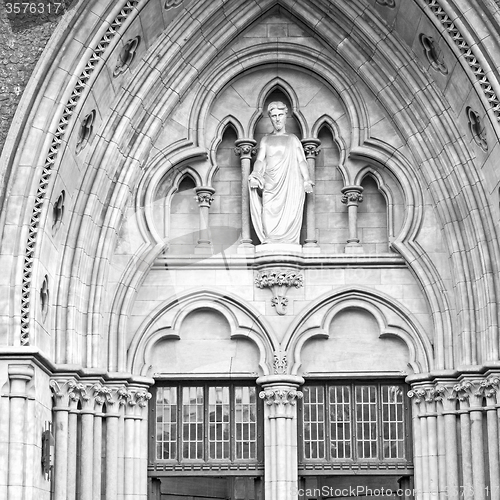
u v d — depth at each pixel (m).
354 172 22.66
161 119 22.09
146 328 22.09
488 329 20.95
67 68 19.83
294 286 22.27
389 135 22.47
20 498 18.72
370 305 22.30
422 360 21.92
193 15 21.78
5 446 18.81
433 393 21.64
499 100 20.06
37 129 19.58
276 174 22.44
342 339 22.31
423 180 22.20
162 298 22.30
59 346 20.69
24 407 19.02
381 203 22.84
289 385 21.88
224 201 22.84
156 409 22.34
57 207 20.52
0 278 19.20
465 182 21.45
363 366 22.20
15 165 19.48
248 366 22.25
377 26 21.89
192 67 22.27
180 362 22.27
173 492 22.20
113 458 21.28
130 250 22.00
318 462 22.09
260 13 22.42
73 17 19.86
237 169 22.97
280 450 21.70
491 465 20.77
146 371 22.00
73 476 20.53
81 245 21.14
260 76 22.98
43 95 19.69
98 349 21.25
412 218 22.22
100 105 21.00
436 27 20.42
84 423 20.91
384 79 22.16
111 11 20.09
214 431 22.28
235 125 22.86
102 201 21.55
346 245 22.48
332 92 22.86
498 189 20.72
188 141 22.48
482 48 20.14
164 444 22.22
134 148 21.88
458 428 21.47
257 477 22.12
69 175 20.55
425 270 22.02
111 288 21.80
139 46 21.25
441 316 21.83
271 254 22.11
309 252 22.38
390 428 22.25
